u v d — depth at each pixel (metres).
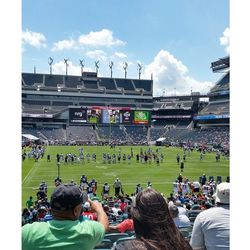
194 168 49.94
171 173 45.06
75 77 136.38
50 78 133.25
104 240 7.42
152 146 93.50
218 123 110.44
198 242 4.25
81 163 54.53
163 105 135.12
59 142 96.56
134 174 43.91
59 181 31.44
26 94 125.38
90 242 3.15
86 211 5.71
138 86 138.75
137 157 58.03
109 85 137.12
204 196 23.17
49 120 114.69
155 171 46.59
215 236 4.11
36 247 3.06
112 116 101.94
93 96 131.25
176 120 128.62
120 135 112.69
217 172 46.31
